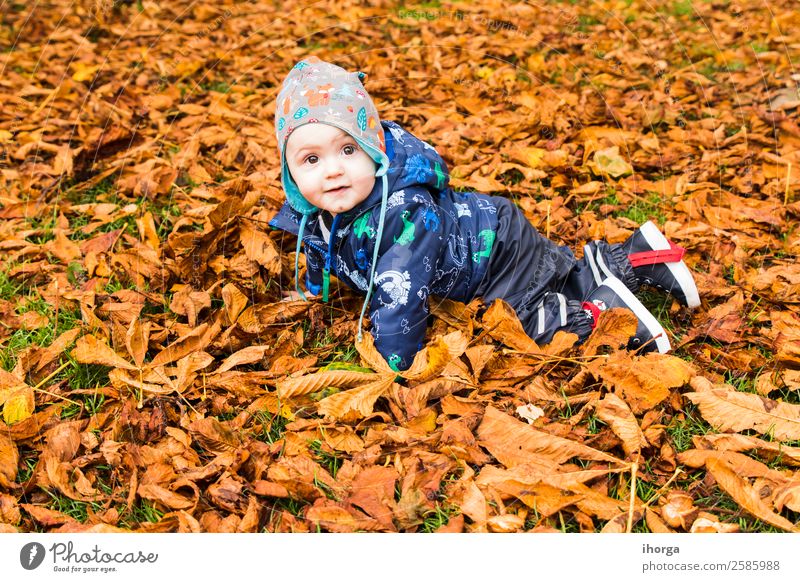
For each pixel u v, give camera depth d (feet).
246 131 10.82
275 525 5.42
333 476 5.73
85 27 15.67
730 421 5.91
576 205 9.33
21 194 9.91
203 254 7.80
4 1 16.42
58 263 8.47
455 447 5.63
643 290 7.76
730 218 8.86
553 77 12.64
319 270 7.47
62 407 6.40
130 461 5.75
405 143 6.80
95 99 12.21
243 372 6.56
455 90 12.09
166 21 15.92
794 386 6.27
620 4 15.60
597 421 6.06
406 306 6.44
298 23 15.51
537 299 7.08
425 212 6.57
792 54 13.16
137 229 9.06
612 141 10.50
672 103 11.44
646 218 9.05
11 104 12.37
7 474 5.73
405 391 6.08
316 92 6.20
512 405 6.16
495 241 7.08
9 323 7.47
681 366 6.26
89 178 10.25
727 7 15.37
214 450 5.80
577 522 5.41
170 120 11.84
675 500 5.37
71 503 5.66
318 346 7.06
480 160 9.96
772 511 5.24
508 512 5.38
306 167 6.34
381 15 15.58
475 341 6.72
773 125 10.87
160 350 6.98
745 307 7.36
